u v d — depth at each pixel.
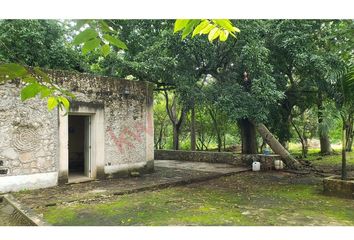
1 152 7.03
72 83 8.24
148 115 10.20
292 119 16.81
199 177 9.28
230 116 10.54
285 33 10.25
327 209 5.93
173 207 6.06
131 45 11.56
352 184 6.87
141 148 9.96
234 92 10.86
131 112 9.71
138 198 6.88
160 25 11.14
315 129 17.31
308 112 17.94
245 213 5.61
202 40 10.30
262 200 6.72
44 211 5.69
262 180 9.41
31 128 7.51
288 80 15.01
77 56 10.16
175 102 16.84
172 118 16.89
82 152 12.16
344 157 7.37
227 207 6.07
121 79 9.45
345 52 9.20
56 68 9.81
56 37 9.76
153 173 10.09
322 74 10.18
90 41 1.34
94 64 11.49
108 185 8.00
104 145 8.95
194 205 6.23
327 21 10.14
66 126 8.18
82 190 7.37
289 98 14.96
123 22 11.04
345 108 7.31
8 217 5.60
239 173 10.73
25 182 7.36
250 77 11.47
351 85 6.96
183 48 10.50
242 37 10.17
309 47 10.37
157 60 10.05
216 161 13.20
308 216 5.40
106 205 6.20
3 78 1.50
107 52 1.42
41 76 1.56
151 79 11.44
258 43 9.93
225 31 1.49
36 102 7.62
